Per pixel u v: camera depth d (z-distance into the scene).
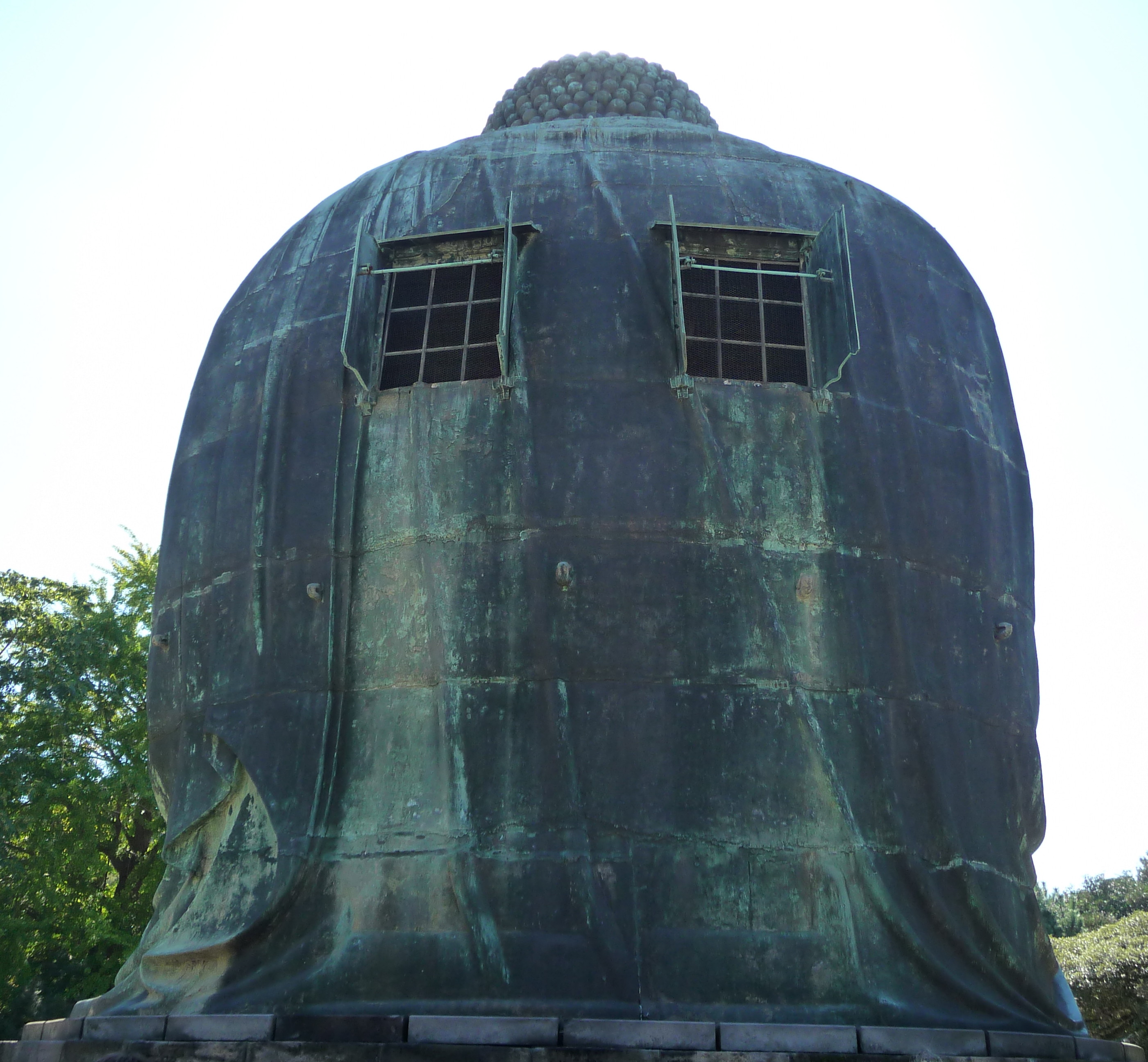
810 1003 13.23
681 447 15.53
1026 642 16.84
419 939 13.52
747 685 14.58
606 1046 12.23
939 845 14.62
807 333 16.84
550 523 15.05
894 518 15.85
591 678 14.42
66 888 33.44
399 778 14.45
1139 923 29.23
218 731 15.54
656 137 18.97
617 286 16.55
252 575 16.02
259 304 18.27
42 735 32.06
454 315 16.89
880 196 19.12
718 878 13.70
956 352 17.80
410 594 15.23
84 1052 12.99
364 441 16.14
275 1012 13.23
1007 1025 13.64
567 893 13.46
